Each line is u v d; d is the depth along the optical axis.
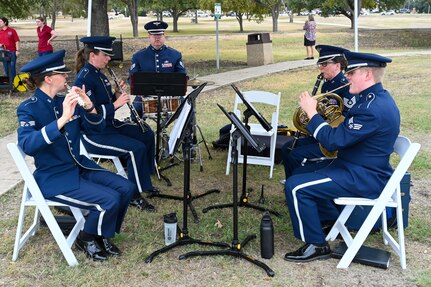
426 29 32.59
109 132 5.09
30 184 3.70
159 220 4.73
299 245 4.22
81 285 3.61
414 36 28.11
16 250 3.94
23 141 3.52
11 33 12.68
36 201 3.73
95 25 17.22
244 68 16.11
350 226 4.29
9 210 4.96
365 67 3.63
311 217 3.81
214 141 7.05
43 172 3.81
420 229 4.45
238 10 28.22
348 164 3.79
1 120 8.67
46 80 3.72
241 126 3.74
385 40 27.23
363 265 3.87
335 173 3.78
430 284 3.59
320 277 3.71
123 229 4.53
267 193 5.43
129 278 3.71
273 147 5.85
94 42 4.95
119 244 4.24
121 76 14.23
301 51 22.70
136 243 4.26
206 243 4.14
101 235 3.86
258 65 16.98
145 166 5.01
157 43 6.44
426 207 4.98
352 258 3.80
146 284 3.64
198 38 32.31
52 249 4.12
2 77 11.54
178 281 3.67
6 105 10.16
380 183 3.74
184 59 19.36
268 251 3.95
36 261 3.95
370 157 3.71
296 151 4.93
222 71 15.36
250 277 3.71
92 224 3.84
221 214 4.84
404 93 11.03
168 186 5.65
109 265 3.88
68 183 3.79
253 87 12.11
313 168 4.29
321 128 3.72
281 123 8.34
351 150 3.78
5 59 11.23
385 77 13.38
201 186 5.66
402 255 3.80
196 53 21.94
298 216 3.83
